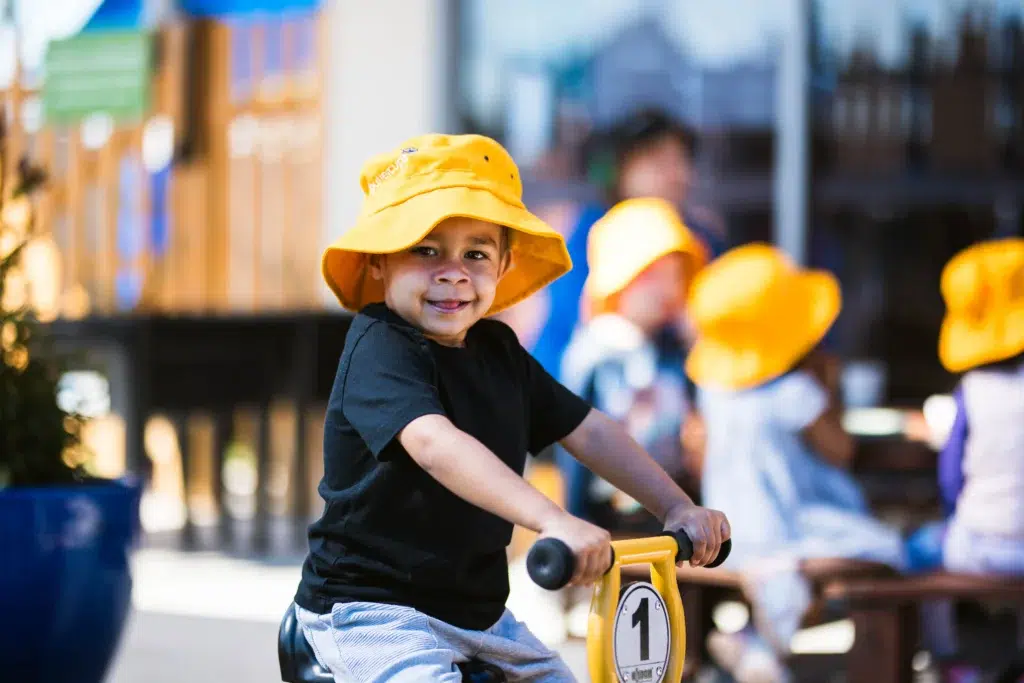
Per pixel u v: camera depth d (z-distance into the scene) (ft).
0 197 14.30
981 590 14.98
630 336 18.16
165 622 19.51
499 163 9.12
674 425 17.89
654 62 28.32
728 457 16.94
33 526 12.37
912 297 28.30
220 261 29.25
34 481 13.44
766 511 16.49
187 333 24.48
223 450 28.17
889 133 28.27
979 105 28.09
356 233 8.78
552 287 27.66
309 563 9.12
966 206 28.17
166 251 29.22
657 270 17.97
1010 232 28.14
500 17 28.78
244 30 29.12
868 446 18.38
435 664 8.38
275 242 29.04
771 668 15.71
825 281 17.94
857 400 22.86
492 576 9.07
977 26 27.99
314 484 28.55
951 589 14.94
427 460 8.13
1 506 12.30
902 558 15.94
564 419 9.62
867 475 20.35
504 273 9.70
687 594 16.71
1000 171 28.04
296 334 25.30
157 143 29.12
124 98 28.91
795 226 27.66
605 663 7.89
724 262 18.11
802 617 15.28
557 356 27.32
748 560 15.93
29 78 29.40
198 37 29.17
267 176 29.12
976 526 16.31
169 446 31.04
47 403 13.55
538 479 24.20
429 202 8.66
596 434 9.61
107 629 13.00
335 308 28.48
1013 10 27.86
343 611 8.74
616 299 18.21
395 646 8.50
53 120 29.07
